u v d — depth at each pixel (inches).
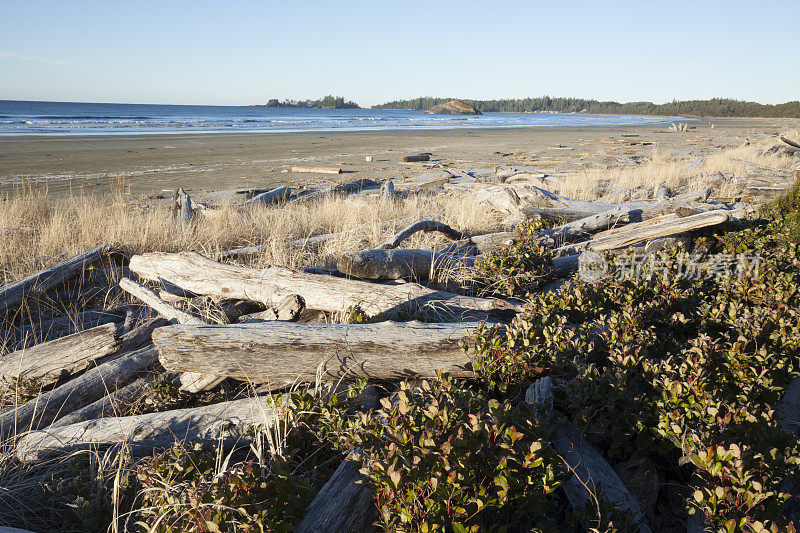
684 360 126.0
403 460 86.4
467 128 2874.0
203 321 164.1
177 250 281.0
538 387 119.2
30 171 757.3
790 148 746.2
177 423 121.3
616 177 644.7
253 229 330.3
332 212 385.4
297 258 249.0
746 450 91.4
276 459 99.6
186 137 1667.1
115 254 260.8
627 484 102.0
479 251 270.2
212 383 134.8
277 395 124.1
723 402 109.2
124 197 536.7
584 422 105.9
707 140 1695.4
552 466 91.9
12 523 99.0
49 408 129.7
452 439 86.7
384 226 318.7
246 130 2304.4
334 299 173.8
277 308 163.0
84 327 192.1
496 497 85.4
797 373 132.3
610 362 140.3
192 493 85.6
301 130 2389.3
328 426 112.7
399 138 1823.3
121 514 97.2
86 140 1387.8
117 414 130.9
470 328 137.9
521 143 1621.6
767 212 296.5
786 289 188.1
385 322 139.6
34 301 205.5
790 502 97.3
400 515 80.1
